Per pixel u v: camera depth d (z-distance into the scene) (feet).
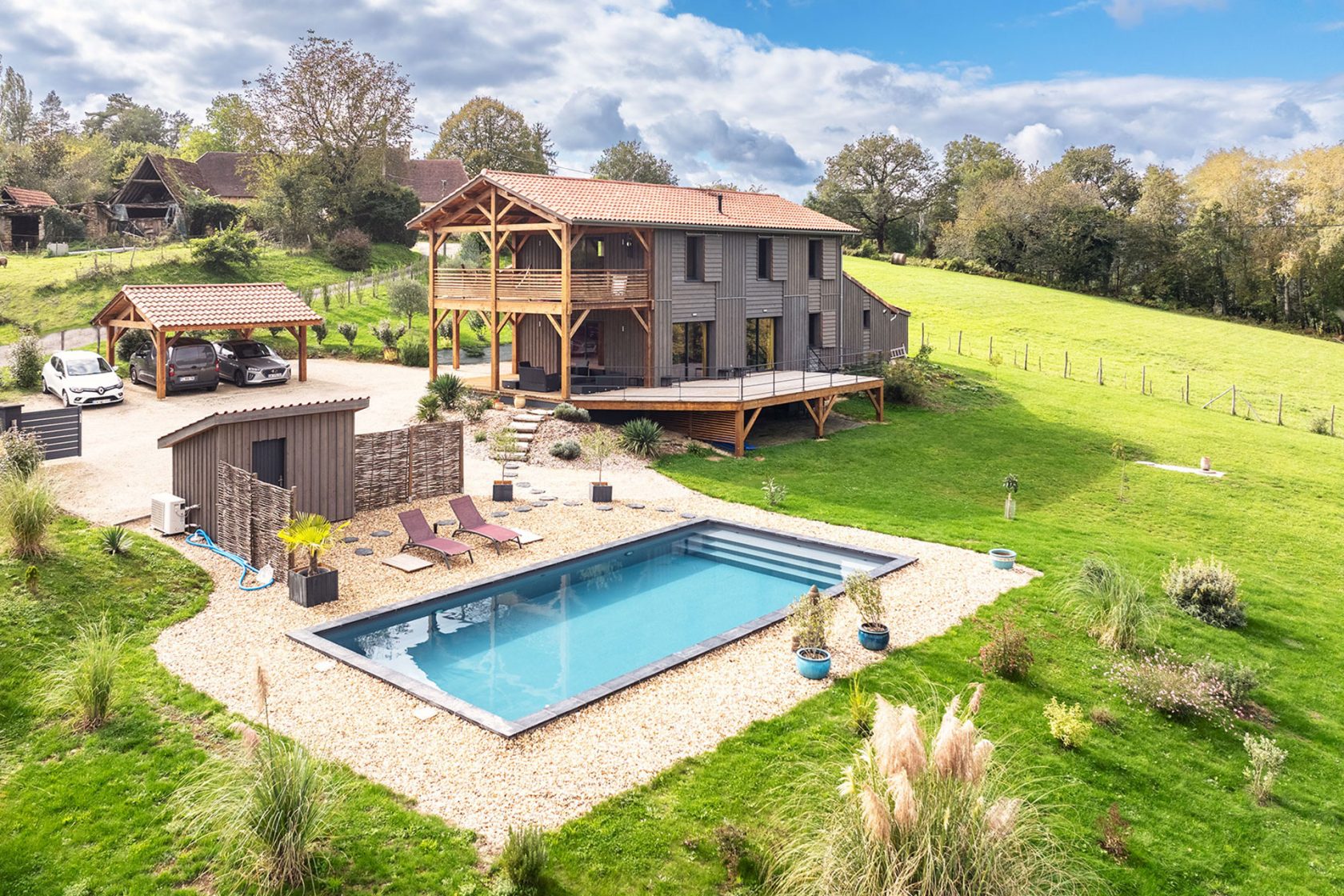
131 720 33.94
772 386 93.20
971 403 112.57
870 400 109.19
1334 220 192.54
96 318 101.09
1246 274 206.69
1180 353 158.40
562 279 86.33
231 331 117.50
